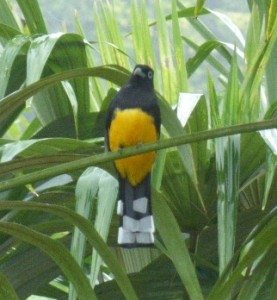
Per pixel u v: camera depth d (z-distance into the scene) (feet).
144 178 26.50
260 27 34.94
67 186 31.07
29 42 30.86
